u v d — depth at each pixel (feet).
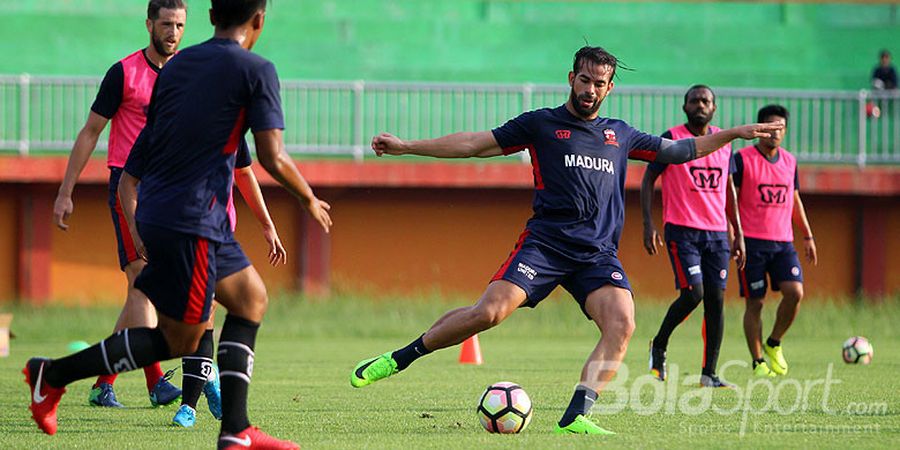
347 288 248.52
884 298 246.68
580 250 77.97
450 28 299.17
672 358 154.30
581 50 79.92
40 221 240.94
